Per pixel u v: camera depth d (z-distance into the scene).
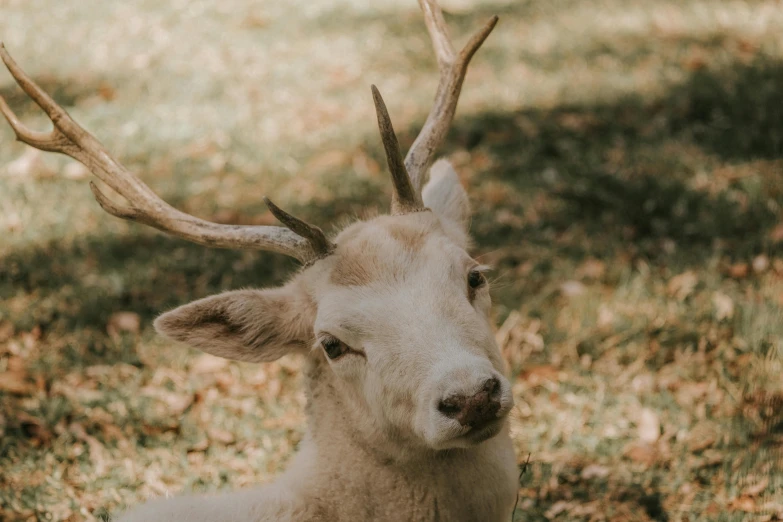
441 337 3.82
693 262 7.72
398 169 4.27
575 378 6.62
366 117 10.98
